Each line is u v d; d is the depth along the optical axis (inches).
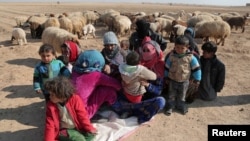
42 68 233.1
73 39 394.6
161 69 253.4
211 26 588.1
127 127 217.0
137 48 290.2
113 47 245.4
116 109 232.2
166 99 261.6
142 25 297.4
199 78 239.1
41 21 723.4
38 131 220.4
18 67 391.2
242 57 457.4
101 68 226.8
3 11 1764.3
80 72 220.1
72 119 189.6
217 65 266.4
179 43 229.0
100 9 2620.6
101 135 205.0
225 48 548.7
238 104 270.8
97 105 221.3
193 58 236.2
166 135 215.6
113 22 780.0
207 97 272.2
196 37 621.3
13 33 574.2
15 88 307.3
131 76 216.2
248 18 1089.4
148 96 245.4
